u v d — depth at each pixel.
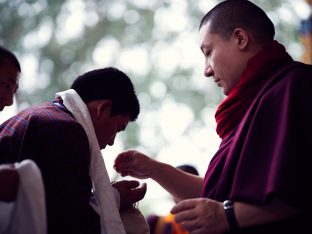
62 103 1.95
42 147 1.72
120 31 8.34
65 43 8.02
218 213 1.63
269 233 1.66
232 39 1.98
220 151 1.87
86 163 1.76
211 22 2.04
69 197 1.66
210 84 8.30
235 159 1.74
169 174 2.35
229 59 1.97
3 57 1.79
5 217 1.56
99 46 8.20
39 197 1.52
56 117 1.78
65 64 7.95
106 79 2.04
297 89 1.70
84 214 1.67
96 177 1.85
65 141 1.72
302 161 1.59
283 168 1.56
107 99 2.01
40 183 1.53
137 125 8.01
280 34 7.46
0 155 1.70
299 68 1.79
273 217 1.59
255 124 1.70
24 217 1.52
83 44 8.08
